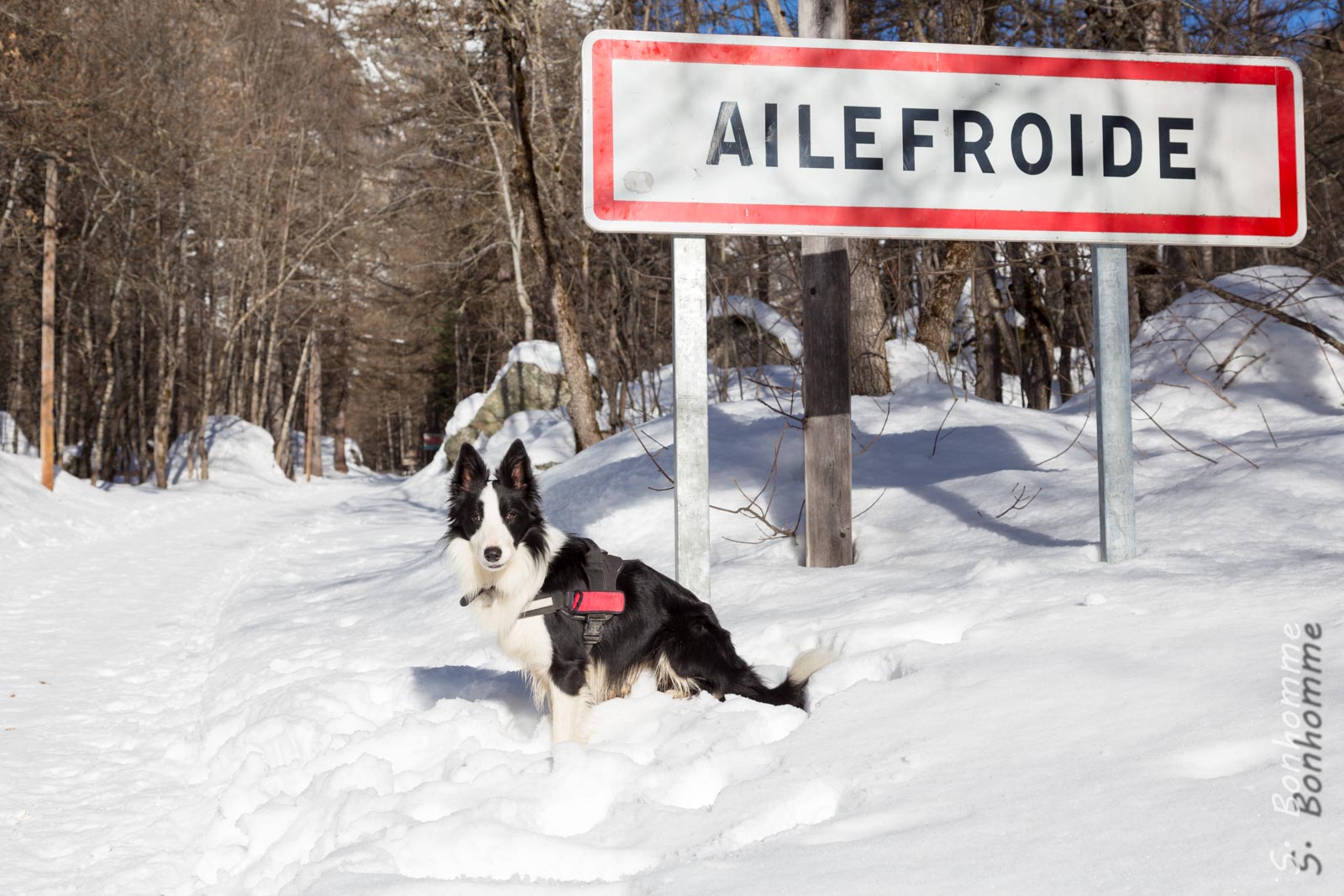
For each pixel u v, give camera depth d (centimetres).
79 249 2919
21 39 2342
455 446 2614
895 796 279
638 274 2019
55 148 2386
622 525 922
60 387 3247
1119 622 392
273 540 1714
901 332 1627
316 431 4653
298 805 368
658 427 1280
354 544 1579
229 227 3497
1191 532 538
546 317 3225
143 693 670
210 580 1260
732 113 476
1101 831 234
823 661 407
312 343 4438
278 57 3669
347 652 685
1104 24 1195
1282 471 610
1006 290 1923
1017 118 499
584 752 345
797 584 607
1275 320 1008
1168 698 308
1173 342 1064
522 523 405
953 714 328
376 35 2944
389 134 3578
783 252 1608
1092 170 505
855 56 485
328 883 269
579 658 409
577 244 2330
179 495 2711
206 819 412
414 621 758
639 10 1630
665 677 438
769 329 1664
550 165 2028
